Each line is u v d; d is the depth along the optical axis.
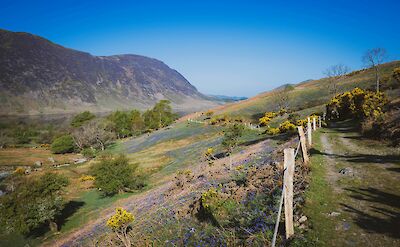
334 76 88.44
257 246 9.44
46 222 32.50
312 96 109.62
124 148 90.44
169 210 20.31
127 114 134.88
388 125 24.17
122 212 17.16
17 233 31.09
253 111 112.56
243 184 17.14
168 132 94.25
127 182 41.47
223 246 10.55
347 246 8.39
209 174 27.50
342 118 45.12
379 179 13.57
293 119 50.25
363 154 19.02
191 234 13.45
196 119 116.00
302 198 11.93
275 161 19.48
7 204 30.80
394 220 9.52
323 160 18.25
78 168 67.75
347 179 13.98
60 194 37.34
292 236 9.10
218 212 14.28
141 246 15.44
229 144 33.41
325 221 9.92
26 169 69.31
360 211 10.39
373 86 81.81
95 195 44.03
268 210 11.87
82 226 30.80
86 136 100.44
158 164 55.88
